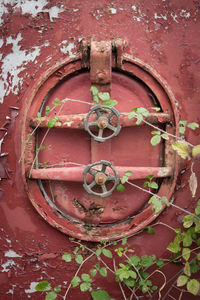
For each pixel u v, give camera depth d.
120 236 1.57
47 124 1.51
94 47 1.47
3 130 1.60
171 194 1.56
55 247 1.63
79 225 1.61
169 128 1.54
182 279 1.30
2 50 1.58
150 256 1.58
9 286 1.66
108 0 1.53
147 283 1.54
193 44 1.55
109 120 1.47
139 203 1.62
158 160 1.59
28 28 1.56
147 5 1.54
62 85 1.57
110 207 1.62
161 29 1.54
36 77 1.56
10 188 1.63
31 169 1.53
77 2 1.53
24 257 1.65
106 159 1.55
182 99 1.57
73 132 1.58
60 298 1.65
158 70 1.55
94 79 1.49
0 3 1.56
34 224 1.63
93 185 1.46
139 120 1.36
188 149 1.28
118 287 1.64
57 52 1.55
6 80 1.59
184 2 1.54
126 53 1.53
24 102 1.58
